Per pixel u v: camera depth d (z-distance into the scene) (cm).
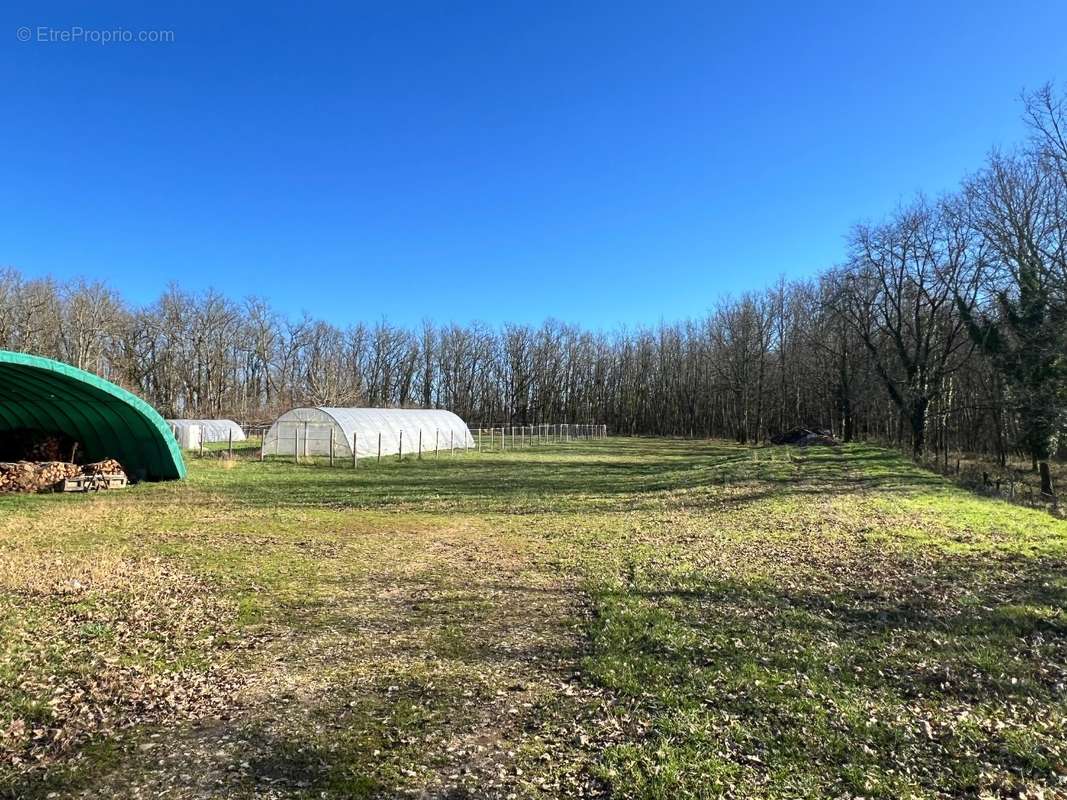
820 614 685
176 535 1134
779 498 1559
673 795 357
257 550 1019
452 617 689
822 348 4644
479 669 545
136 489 1834
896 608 701
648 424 7856
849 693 486
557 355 8144
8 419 2214
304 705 477
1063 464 3206
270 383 6950
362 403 6975
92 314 5519
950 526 1137
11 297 5066
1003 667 531
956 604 708
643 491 1850
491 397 8100
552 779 376
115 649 582
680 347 7500
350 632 640
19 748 414
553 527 1254
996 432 3491
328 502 1598
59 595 739
